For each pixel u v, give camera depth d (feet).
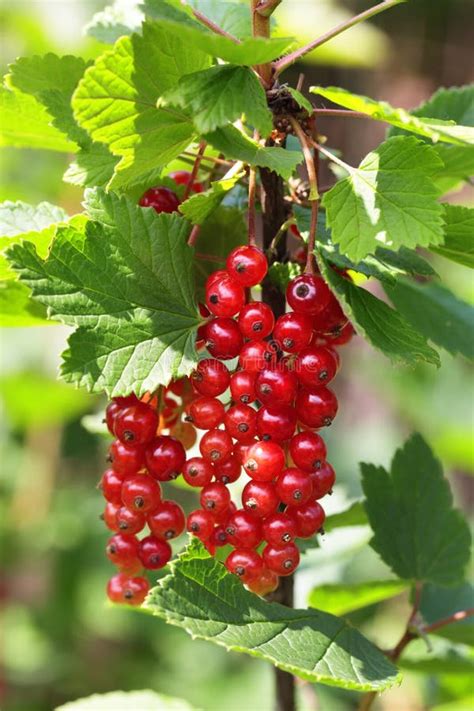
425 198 1.32
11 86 1.47
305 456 1.34
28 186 3.60
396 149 1.34
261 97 1.32
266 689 3.58
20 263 1.30
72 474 4.19
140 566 1.46
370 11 1.35
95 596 3.73
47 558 3.75
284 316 1.33
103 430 1.73
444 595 1.78
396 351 1.31
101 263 1.33
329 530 1.69
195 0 1.57
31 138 1.58
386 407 4.91
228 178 1.37
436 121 1.33
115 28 1.54
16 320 1.57
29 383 3.46
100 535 3.83
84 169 1.43
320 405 1.34
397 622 3.65
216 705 3.54
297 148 1.52
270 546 1.36
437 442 3.51
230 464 1.38
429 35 6.18
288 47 1.26
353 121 5.50
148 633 3.77
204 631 1.29
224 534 1.39
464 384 3.55
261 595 1.43
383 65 5.84
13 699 3.58
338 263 1.35
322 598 1.70
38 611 3.70
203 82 1.31
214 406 1.36
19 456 3.79
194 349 1.35
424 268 1.42
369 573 3.34
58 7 3.78
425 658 1.75
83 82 1.28
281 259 1.46
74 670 3.65
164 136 1.34
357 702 3.07
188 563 1.32
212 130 1.29
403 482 1.65
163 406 1.46
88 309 1.32
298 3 3.61
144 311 1.35
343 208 1.33
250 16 1.55
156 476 1.39
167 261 1.37
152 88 1.31
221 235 1.49
